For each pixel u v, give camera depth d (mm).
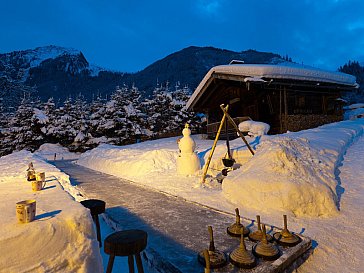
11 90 52656
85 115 33312
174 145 17328
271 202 4629
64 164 16547
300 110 16719
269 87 14750
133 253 2244
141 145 19469
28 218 1997
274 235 3316
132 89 35094
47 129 30203
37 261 1823
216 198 5645
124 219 4297
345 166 6680
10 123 31844
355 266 2965
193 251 3092
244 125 14055
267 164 5297
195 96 20312
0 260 1705
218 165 8695
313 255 3156
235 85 16984
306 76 14742
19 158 13688
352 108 27219
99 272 2131
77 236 2078
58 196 2990
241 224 3662
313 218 4262
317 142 7660
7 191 3340
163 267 2762
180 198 5695
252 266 2602
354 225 3936
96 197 5945
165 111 34156
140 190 6691
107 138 30516
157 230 3783
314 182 4695
